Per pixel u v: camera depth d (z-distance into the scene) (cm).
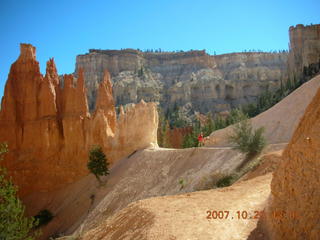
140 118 4900
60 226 4047
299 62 11375
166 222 1273
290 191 1017
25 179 4766
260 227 1105
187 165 3694
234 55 17725
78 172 4844
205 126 8556
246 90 15012
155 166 4088
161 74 17875
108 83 5744
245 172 2488
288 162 1066
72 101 5228
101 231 1702
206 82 14962
